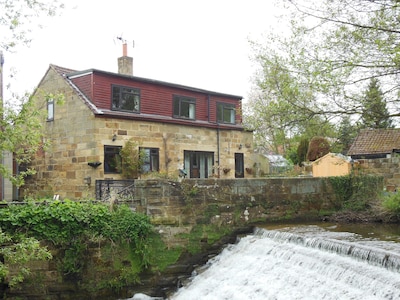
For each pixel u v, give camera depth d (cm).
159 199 1362
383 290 808
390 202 1522
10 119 974
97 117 1920
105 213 1297
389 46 1138
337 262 963
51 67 2150
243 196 1500
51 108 2125
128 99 2125
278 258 1140
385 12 1143
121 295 1288
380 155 2561
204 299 1129
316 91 1262
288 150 3869
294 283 1002
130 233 1295
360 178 1697
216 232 1434
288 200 1586
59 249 1241
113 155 1980
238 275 1166
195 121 2405
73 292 1249
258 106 1563
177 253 1365
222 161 2491
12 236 1127
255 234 1433
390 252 888
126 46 2439
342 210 1661
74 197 1980
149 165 2117
